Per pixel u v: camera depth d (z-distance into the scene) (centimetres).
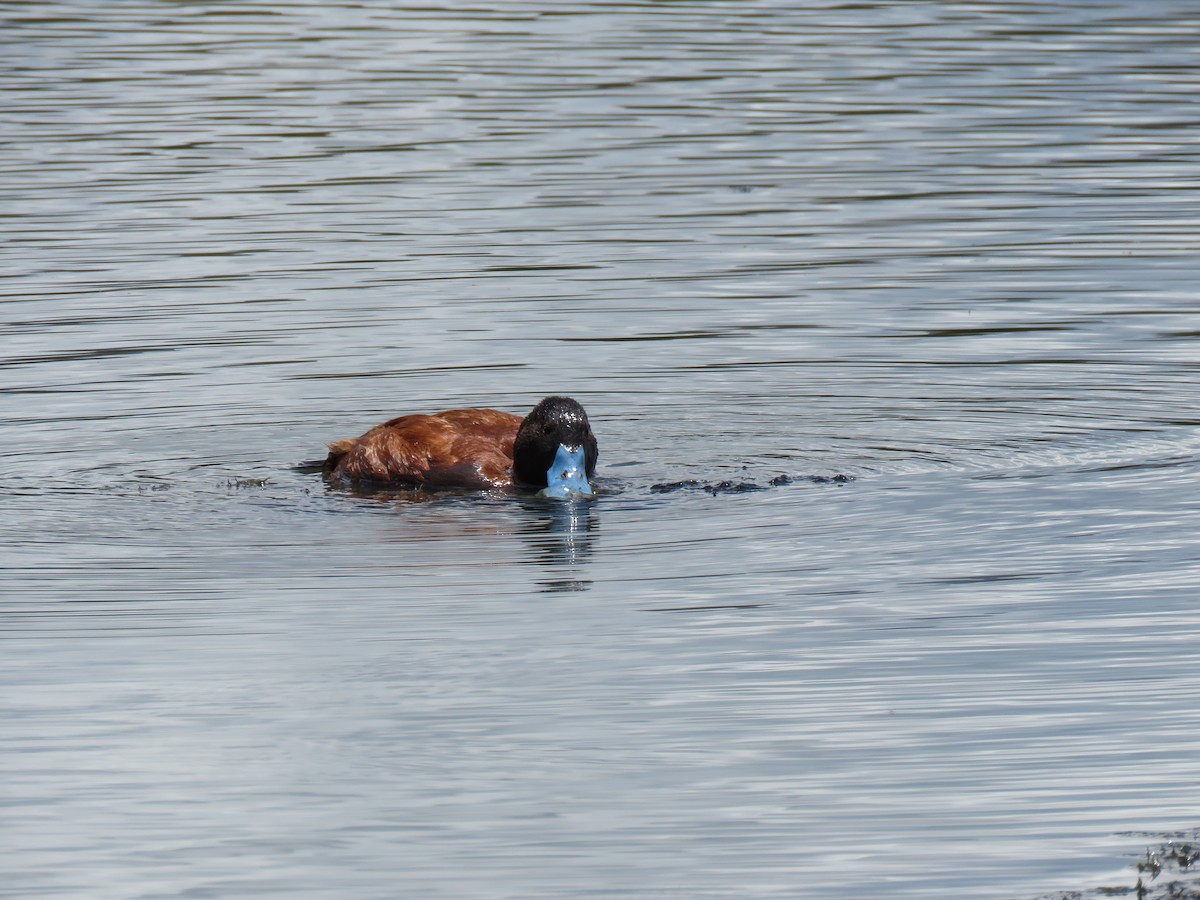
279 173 4141
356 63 5234
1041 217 3725
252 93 4897
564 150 4316
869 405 2623
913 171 4119
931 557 1980
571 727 1536
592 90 4888
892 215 3766
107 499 2242
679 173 4116
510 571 1964
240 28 5719
